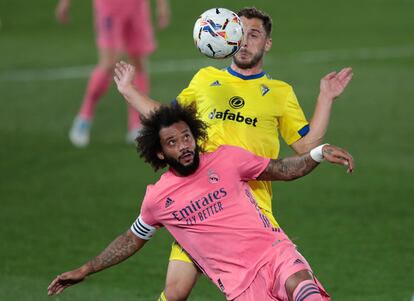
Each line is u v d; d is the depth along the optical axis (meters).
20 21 68.81
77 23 68.31
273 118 19.95
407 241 28.61
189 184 18.31
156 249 28.09
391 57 58.38
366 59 57.72
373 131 41.69
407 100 47.41
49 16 70.44
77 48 60.22
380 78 52.41
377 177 35.25
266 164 18.44
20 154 37.94
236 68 20.27
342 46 61.97
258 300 17.95
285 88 20.16
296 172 18.33
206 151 18.95
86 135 39.31
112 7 38.59
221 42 19.27
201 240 18.42
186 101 19.88
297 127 20.02
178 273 19.41
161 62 56.19
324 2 77.62
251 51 19.98
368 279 25.48
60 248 27.98
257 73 20.27
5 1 75.25
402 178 35.09
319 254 27.45
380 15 73.38
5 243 28.38
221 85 20.12
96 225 30.06
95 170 36.00
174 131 17.92
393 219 30.64
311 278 17.62
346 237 28.94
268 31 20.23
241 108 19.86
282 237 18.39
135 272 26.11
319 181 34.84
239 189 18.42
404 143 39.88
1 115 44.22
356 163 37.00
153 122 18.11
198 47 19.61
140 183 34.50
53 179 34.84
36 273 25.88
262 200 19.55
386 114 44.62
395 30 67.69
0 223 30.17
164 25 43.34
